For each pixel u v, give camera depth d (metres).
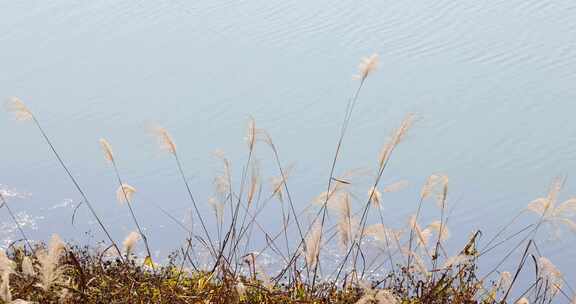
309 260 13.60
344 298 13.51
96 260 15.20
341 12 58.09
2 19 57.88
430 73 48.88
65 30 55.06
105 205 33.25
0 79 46.81
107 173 36.00
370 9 59.12
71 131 40.25
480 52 51.97
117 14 58.09
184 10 58.72
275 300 13.27
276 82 47.00
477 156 38.66
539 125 42.41
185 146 38.69
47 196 33.72
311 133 40.72
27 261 11.51
